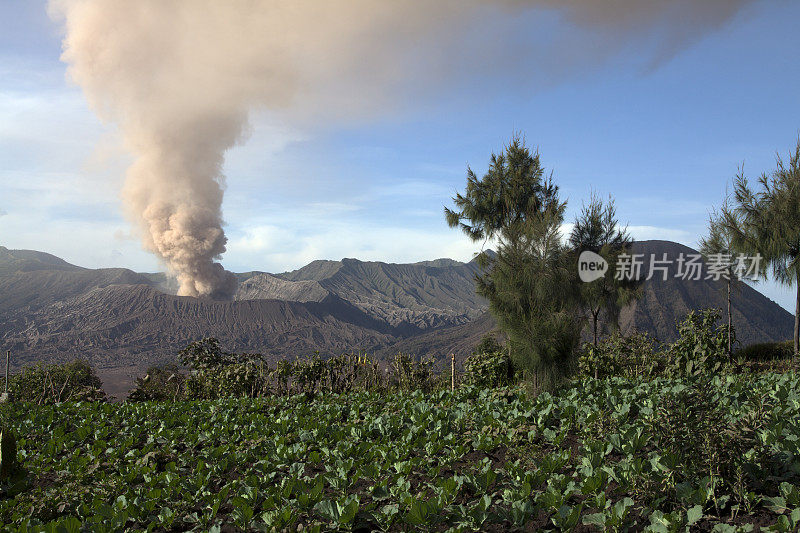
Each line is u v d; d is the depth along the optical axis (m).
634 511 4.82
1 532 5.23
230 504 6.02
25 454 8.34
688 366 10.13
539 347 10.20
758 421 5.92
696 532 4.44
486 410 9.27
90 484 6.70
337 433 8.30
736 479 4.82
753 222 15.39
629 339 15.05
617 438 6.18
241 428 9.51
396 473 6.30
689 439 5.01
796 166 15.18
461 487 5.79
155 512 5.86
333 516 5.05
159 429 9.79
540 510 5.09
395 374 15.70
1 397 14.81
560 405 9.05
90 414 11.60
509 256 10.76
